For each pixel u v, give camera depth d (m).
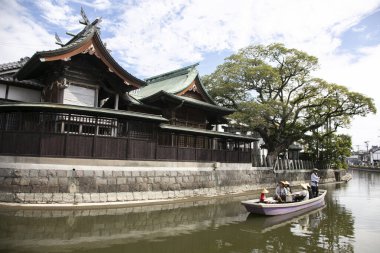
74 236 10.97
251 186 30.33
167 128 21.39
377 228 13.88
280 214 16.55
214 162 25.72
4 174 15.58
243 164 29.62
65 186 16.12
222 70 35.88
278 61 34.41
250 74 33.06
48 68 19.58
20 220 12.64
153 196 19.83
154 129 20.69
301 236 12.24
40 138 15.93
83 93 20.55
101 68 20.69
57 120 16.41
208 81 36.84
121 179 18.23
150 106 25.38
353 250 10.47
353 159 149.75
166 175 21.09
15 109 16.06
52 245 9.84
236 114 31.83
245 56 35.62
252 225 13.99
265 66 32.66
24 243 9.88
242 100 34.84
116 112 17.66
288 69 34.41
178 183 21.89
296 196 19.38
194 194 23.05
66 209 15.09
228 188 26.86
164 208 17.50
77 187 16.45
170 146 21.91
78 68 20.02
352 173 79.81
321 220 15.59
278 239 11.70
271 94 36.88
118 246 10.07
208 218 15.34
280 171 36.53
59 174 16.08
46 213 14.05
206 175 24.62
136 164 19.25
